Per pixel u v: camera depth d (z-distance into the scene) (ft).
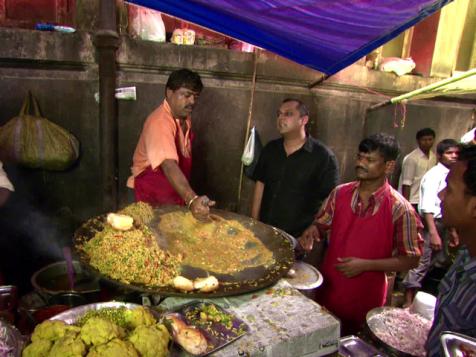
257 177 10.56
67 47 9.25
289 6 6.82
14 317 5.22
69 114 9.70
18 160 8.59
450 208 4.30
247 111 12.25
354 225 7.11
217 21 7.70
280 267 5.23
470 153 4.20
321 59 9.65
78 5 9.41
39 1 9.55
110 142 10.02
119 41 9.77
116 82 10.03
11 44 8.67
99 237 5.01
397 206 6.84
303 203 9.98
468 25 16.42
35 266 9.95
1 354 3.36
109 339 3.16
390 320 6.44
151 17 10.24
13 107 9.04
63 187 9.96
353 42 8.38
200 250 5.64
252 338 3.93
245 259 5.51
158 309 4.31
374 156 6.56
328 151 9.91
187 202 6.38
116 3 9.82
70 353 3.01
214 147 12.05
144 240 5.05
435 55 15.58
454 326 4.39
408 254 6.78
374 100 14.94
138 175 7.84
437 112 16.72
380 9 6.80
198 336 3.74
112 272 4.54
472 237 4.29
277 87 12.70
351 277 6.85
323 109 13.82
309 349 4.16
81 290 7.08
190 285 4.41
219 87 11.63
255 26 7.88
